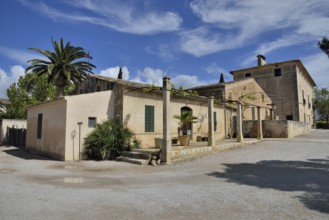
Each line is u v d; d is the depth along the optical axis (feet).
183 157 34.96
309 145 47.37
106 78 51.90
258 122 58.90
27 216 13.43
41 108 46.24
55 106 40.22
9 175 25.29
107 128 37.73
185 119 41.47
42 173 26.58
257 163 31.78
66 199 16.55
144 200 16.46
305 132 82.28
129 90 41.11
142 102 43.52
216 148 42.06
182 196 17.42
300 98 99.91
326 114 148.05
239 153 40.63
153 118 45.29
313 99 141.38
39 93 90.27
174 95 47.52
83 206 15.15
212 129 41.88
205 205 15.48
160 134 46.42
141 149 38.73
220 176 24.56
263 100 86.74
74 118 36.78
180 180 22.95
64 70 68.80
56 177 24.47
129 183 21.75
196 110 54.85
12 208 14.70
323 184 20.75
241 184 21.06
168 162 32.40
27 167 30.48
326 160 33.17
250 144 51.37
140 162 32.37
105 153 35.86
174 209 14.74
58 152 37.78
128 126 40.75
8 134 70.44
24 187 19.98
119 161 35.32
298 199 16.61
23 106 83.82
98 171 27.94
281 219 13.16
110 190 19.12
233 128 66.80
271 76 101.50
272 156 37.04
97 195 17.60
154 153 33.88
